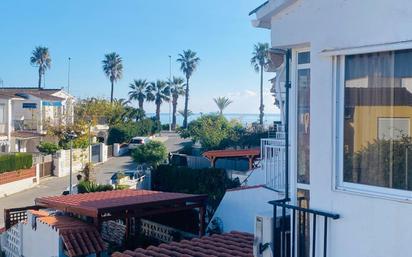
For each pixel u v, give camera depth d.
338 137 4.64
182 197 14.81
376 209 4.29
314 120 4.80
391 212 4.18
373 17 4.30
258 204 14.38
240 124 47.03
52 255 12.52
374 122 4.39
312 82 4.82
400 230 4.12
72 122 43.78
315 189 4.80
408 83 4.15
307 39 4.86
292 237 5.19
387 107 4.30
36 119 44.84
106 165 42.78
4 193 29.28
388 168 4.28
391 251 4.18
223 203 15.64
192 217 17.12
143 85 83.88
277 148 10.62
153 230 17.33
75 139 40.97
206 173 22.53
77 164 39.91
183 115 92.50
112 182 25.34
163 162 32.41
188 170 23.52
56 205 14.37
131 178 27.22
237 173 21.95
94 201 14.22
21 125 43.84
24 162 31.55
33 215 14.13
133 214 13.70
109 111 58.12
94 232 12.68
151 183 25.50
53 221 13.41
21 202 27.41
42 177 35.56
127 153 52.53
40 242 13.46
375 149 4.37
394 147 4.25
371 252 4.32
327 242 4.68
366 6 4.35
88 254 12.00
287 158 5.38
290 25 5.01
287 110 5.35
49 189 31.55
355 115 4.52
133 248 15.60
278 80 5.98
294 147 5.27
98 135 50.81
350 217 4.49
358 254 4.43
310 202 4.87
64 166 37.66
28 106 45.66
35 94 46.09
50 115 46.84
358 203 4.43
